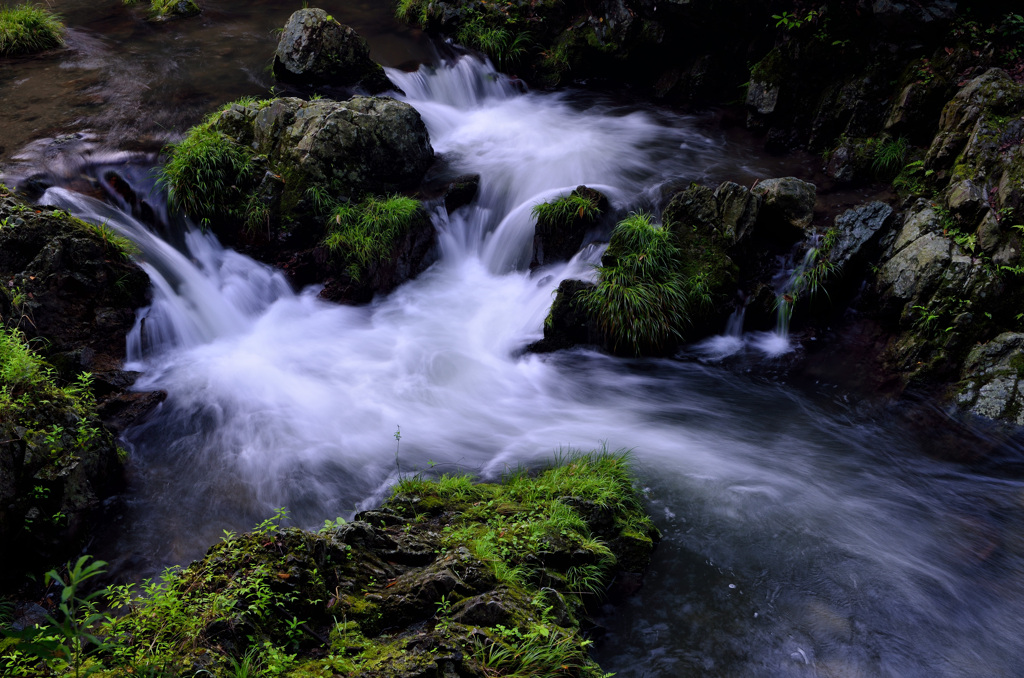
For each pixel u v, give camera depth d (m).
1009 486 7.02
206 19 15.55
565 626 4.98
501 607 4.61
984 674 5.20
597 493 6.34
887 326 8.73
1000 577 6.03
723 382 8.60
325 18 12.12
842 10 10.77
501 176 11.08
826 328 9.11
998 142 8.76
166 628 4.17
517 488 6.46
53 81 12.44
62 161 9.86
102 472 6.59
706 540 6.35
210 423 7.67
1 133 10.55
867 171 10.16
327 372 8.61
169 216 9.48
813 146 11.02
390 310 9.80
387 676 4.02
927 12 10.09
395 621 4.71
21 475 5.77
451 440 7.68
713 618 5.60
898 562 6.16
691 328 8.98
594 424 7.98
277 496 6.81
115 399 7.58
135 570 5.95
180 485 6.89
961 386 7.84
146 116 11.27
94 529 6.30
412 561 5.30
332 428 7.74
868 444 7.62
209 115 11.23
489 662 4.27
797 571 6.05
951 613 5.68
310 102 10.34
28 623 5.21
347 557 5.08
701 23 12.19
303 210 9.74
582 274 9.53
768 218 9.39
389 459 7.36
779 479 7.12
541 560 5.45
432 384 8.57
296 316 9.51
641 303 8.67
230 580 4.62
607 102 13.32
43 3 16.36
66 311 7.80
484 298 10.07
